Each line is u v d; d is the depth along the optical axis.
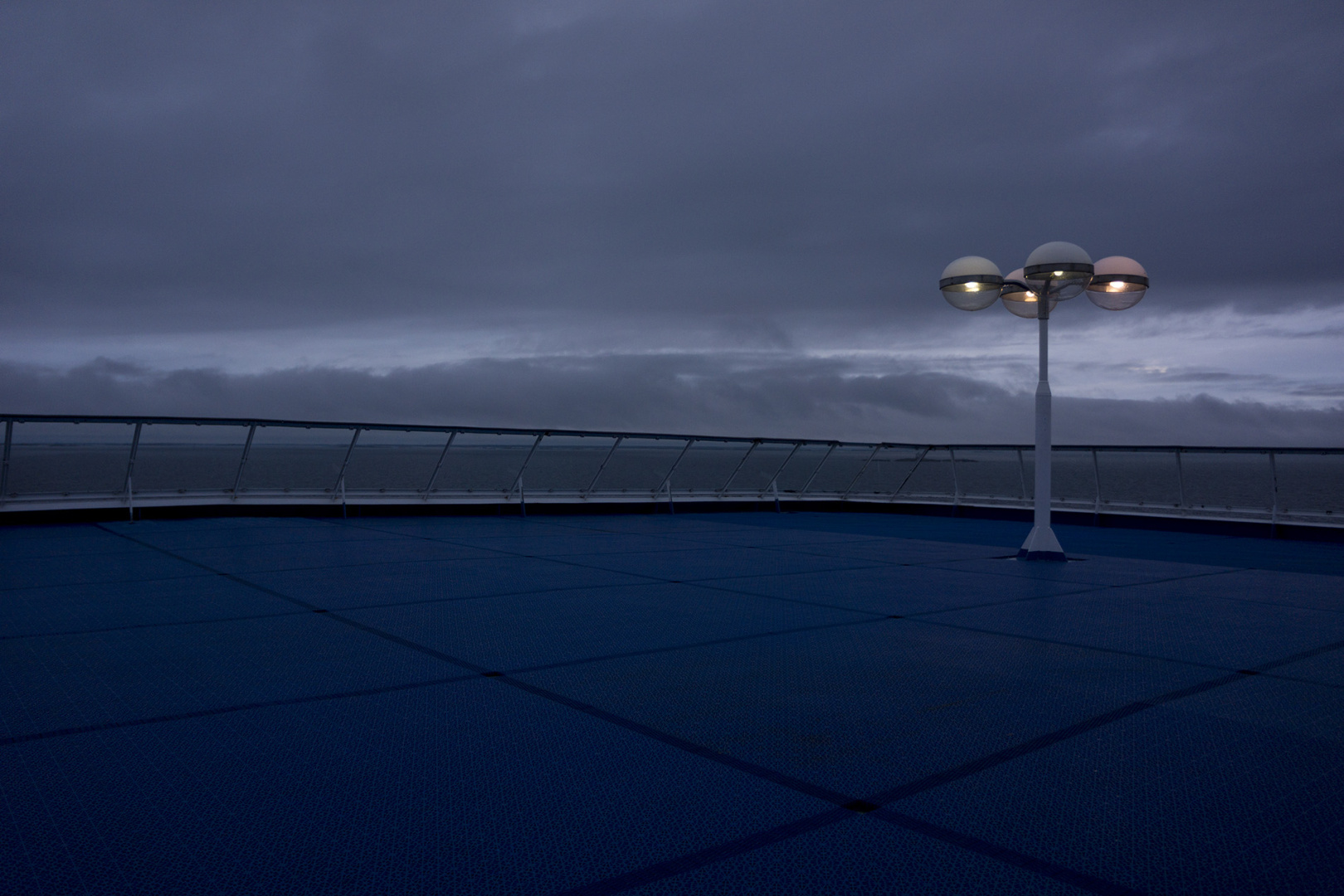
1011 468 21.48
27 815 3.24
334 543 13.15
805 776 3.74
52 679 5.21
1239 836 3.17
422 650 6.12
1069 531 18.45
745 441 22.03
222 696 4.89
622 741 4.18
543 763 3.86
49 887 2.69
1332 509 16.42
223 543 12.92
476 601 8.21
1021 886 2.76
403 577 9.69
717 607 8.01
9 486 15.41
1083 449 19.80
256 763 3.82
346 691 5.02
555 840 3.07
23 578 9.27
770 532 16.77
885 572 10.73
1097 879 2.81
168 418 15.74
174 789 3.51
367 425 17.52
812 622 7.34
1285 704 4.95
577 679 5.38
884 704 4.87
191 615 7.33
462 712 4.63
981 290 11.59
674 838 3.09
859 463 24.33
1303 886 2.79
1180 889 2.76
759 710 4.72
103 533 14.02
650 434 20.73
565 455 20.52
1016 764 3.92
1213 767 3.91
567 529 16.42
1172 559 12.96
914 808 3.39
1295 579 10.71
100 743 4.06
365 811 3.31
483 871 2.82
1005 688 5.27
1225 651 6.38
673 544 13.87
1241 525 17.58
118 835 3.07
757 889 2.72
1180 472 18.72
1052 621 7.52
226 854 2.93
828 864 2.90
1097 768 3.87
